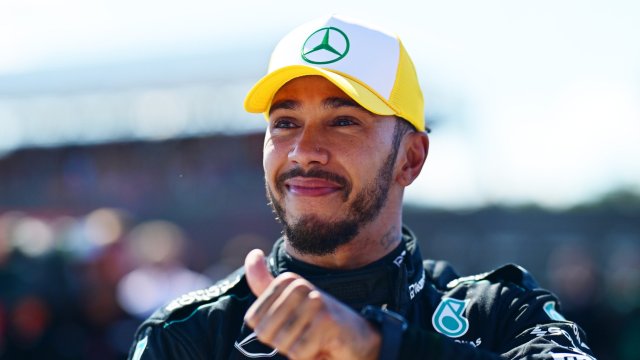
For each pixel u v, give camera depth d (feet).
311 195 12.24
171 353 12.53
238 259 44.78
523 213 57.93
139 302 33.88
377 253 12.85
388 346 9.71
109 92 69.67
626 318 50.67
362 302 12.50
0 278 34.42
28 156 76.28
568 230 57.67
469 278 13.65
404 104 13.08
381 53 12.98
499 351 12.45
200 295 13.25
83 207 71.56
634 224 57.57
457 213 57.67
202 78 65.92
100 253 34.58
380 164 12.62
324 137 12.37
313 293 9.25
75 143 71.67
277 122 12.84
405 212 57.67
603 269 56.08
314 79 12.50
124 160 70.95
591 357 11.72
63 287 34.35
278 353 12.31
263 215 61.00
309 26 13.20
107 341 33.24
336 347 9.36
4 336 33.42
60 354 33.17
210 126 65.16
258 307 9.25
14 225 39.70
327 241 12.42
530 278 13.42
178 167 67.92
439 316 12.84
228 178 65.31
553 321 12.42
